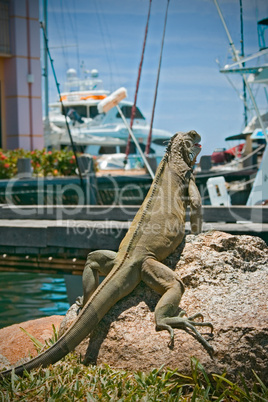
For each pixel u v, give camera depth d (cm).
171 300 416
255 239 509
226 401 377
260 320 405
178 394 374
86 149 3244
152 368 400
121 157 3025
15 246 898
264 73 1609
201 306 438
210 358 391
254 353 390
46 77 3122
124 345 417
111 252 456
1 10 2066
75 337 418
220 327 404
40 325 582
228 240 494
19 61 2100
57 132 3103
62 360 436
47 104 3128
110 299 426
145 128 3419
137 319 431
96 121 3288
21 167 1639
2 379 408
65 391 378
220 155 2697
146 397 367
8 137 2139
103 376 399
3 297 979
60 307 902
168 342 405
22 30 2100
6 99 2130
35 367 416
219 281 462
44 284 1094
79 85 3484
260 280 466
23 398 372
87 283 458
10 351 520
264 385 382
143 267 437
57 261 866
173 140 503
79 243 838
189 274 463
